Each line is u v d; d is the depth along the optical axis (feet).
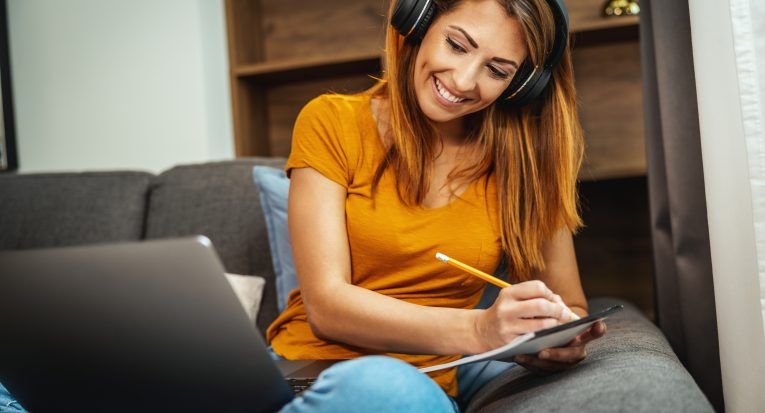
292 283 4.86
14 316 2.34
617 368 2.77
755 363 3.48
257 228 5.38
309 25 8.51
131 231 5.74
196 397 2.43
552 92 3.81
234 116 7.95
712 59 3.65
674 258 4.60
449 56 3.35
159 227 5.59
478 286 3.89
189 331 2.23
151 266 2.11
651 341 3.45
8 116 8.77
